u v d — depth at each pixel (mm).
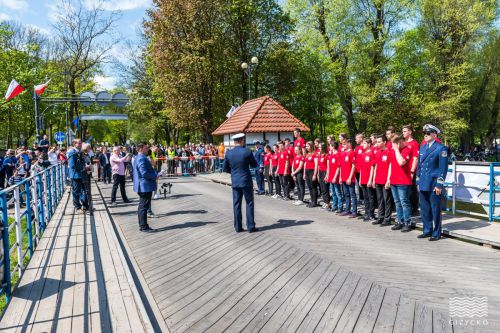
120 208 12234
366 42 30734
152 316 4496
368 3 30812
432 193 7352
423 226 7637
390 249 6789
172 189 17125
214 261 6402
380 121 30094
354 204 9789
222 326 4164
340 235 7855
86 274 5512
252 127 20641
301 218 9773
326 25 31844
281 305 4602
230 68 32969
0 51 36250
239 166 8203
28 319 4113
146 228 8875
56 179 12578
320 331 3951
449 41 31000
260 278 5512
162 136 60750
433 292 4805
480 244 7035
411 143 8070
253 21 33719
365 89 29906
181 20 30078
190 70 30406
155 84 36094
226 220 9664
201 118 32719
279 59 34500
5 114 37406
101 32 29359
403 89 31266
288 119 21641
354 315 4254
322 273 5598
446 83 29906
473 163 9148
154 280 5688
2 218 4879
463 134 38656
